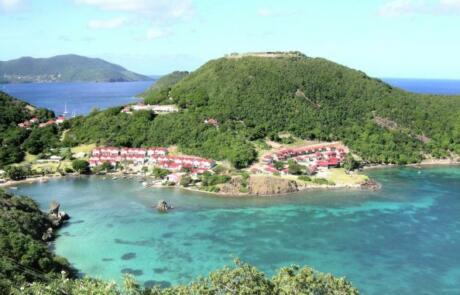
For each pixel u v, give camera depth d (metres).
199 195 167.62
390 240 122.19
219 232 127.94
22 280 83.88
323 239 122.75
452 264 107.38
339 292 61.47
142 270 103.56
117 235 125.44
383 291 94.31
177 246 117.69
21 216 119.25
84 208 150.12
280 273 66.81
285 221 138.00
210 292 60.50
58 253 112.88
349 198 164.88
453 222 137.12
